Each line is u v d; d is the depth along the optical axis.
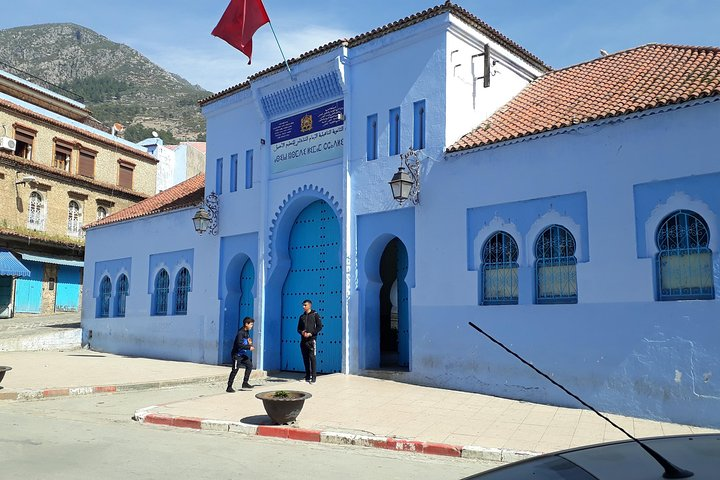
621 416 10.41
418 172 13.71
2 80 33.38
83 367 17.09
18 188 31.11
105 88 190.00
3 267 28.77
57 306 33.81
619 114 10.91
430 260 13.35
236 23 16.14
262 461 7.55
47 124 32.88
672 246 10.35
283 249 17.05
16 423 9.41
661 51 14.65
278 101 17.00
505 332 12.04
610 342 10.72
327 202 15.84
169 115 169.75
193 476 6.65
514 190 12.25
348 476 6.98
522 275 11.95
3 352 21.89
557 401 11.21
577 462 2.33
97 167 35.81
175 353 19.86
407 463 7.81
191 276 19.70
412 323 13.50
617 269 10.78
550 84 15.52
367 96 15.04
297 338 16.75
